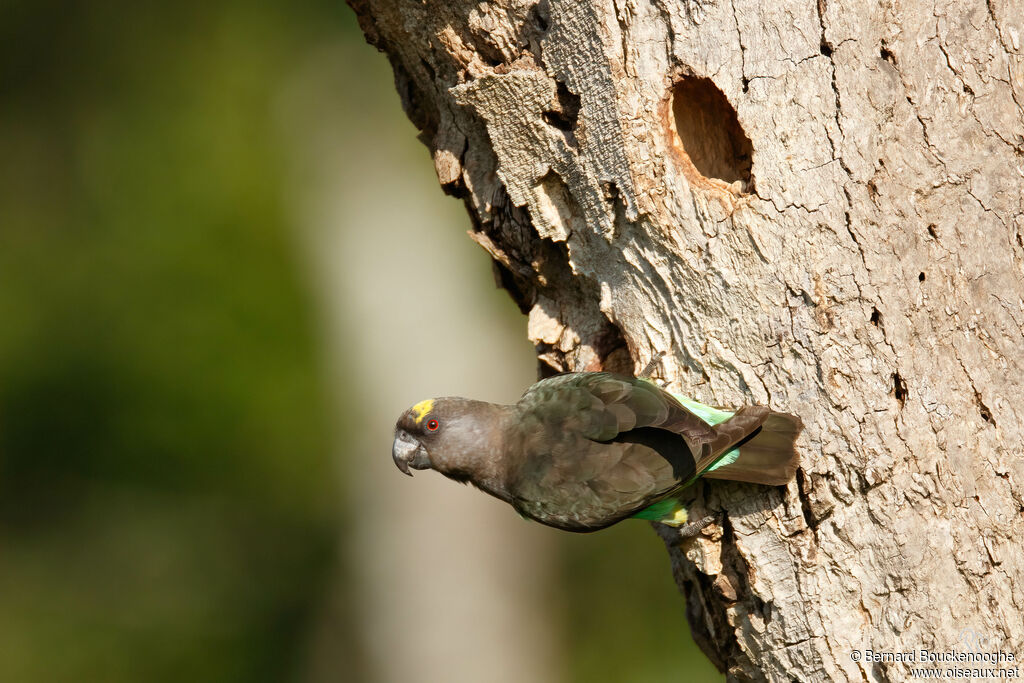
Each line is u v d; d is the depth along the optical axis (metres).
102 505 29.30
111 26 30.23
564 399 10.73
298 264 28.95
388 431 29.03
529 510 10.70
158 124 29.48
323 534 29.59
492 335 29.62
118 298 28.39
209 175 28.70
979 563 9.38
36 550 29.47
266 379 28.28
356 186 29.92
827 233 9.45
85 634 29.00
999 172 9.73
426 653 27.91
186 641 29.19
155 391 28.22
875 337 9.40
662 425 9.58
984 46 9.75
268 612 29.59
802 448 9.51
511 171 10.58
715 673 25.41
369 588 28.58
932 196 9.55
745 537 9.75
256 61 29.67
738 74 9.59
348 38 29.22
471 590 28.03
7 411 28.55
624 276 10.30
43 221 29.75
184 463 28.77
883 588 9.41
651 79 9.73
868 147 9.45
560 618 27.58
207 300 28.31
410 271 29.59
